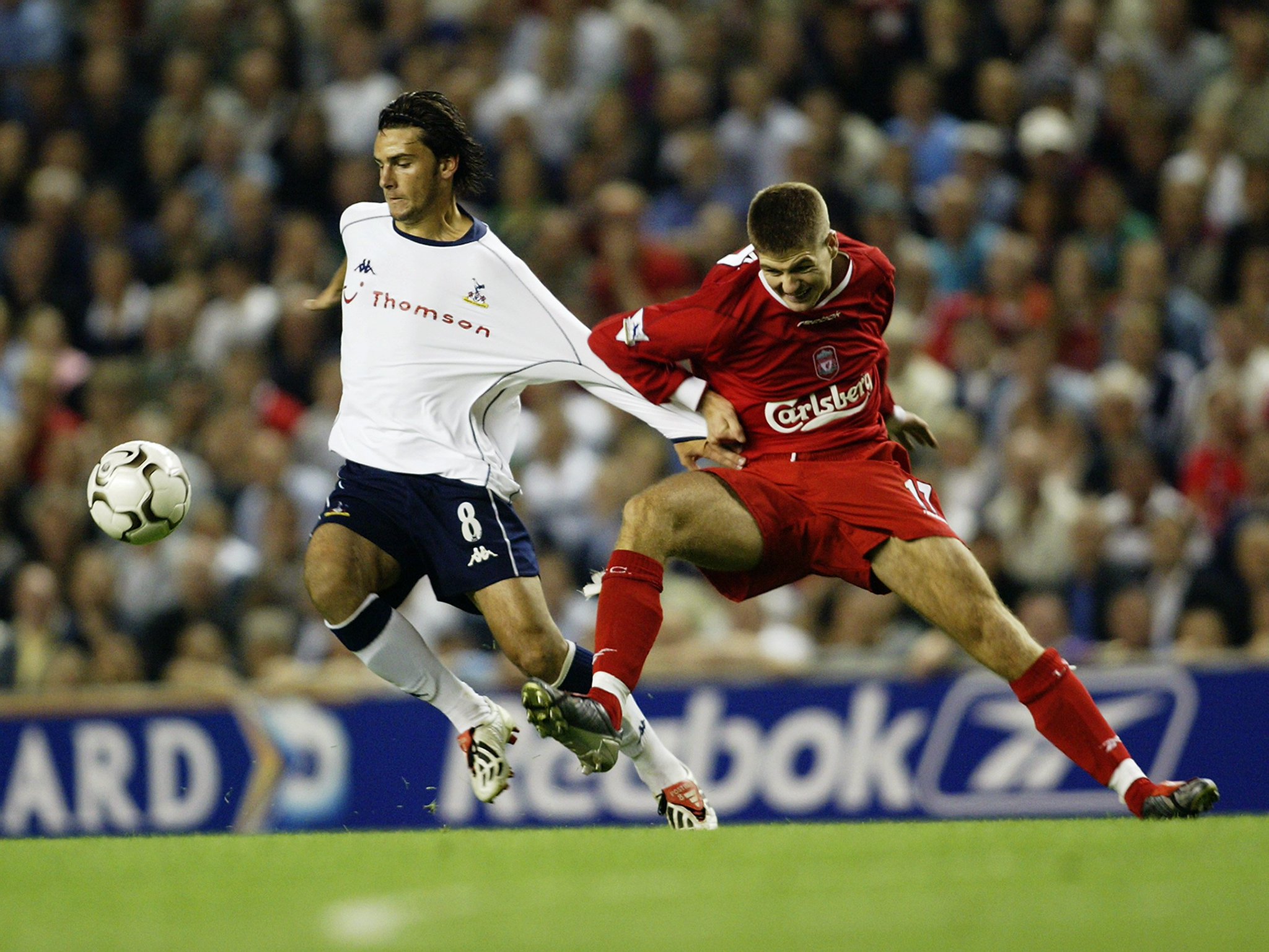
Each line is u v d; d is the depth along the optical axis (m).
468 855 13.37
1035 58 40.81
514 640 16.58
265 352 37.88
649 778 17.88
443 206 17.27
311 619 32.06
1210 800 16.06
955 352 34.47
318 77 45.50
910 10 42.12
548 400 33.72
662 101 40.84
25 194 44.53
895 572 16.88
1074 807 24.72
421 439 16.80
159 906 11.00
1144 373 33.31
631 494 31.58
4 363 40.81
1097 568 28.97
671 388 17.08
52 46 47.12
